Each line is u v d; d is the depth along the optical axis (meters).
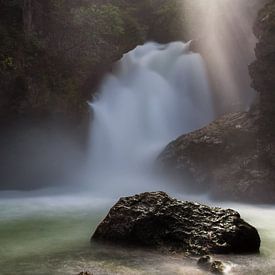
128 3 33.09
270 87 17.36
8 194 18.28
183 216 9.21
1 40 19.33
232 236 8.53
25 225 11.75
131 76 25.56
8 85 18.66
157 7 33.28
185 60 25.97
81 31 23.12
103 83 24.03
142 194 9.89
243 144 17.88
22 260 8.26
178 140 19.89
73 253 8.64
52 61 21.03
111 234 9.24
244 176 16.47
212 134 18.67
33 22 21.27
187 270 7.46
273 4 18.42
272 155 16.39
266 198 15.62
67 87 20.97
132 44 28.44
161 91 25.22
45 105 19.55
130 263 7.90
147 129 23.78
